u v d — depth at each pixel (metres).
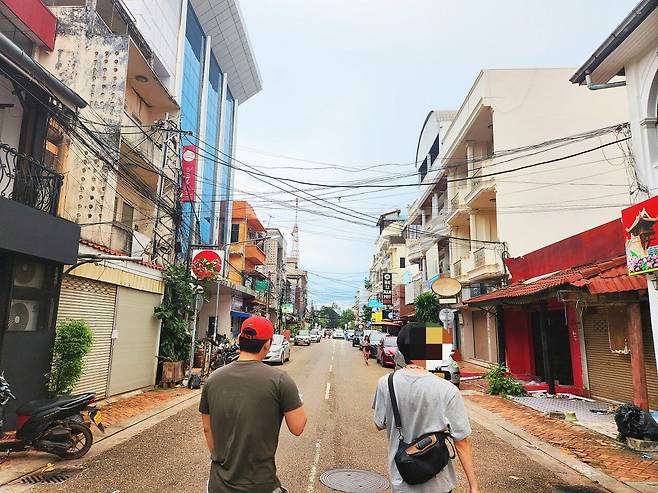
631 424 7.32
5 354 7.27
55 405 6.23
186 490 5.11
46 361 8.16
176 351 14.27
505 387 12.97
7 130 8.43
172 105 16.66
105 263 10.50
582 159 19.42
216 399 2.61
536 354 16.66
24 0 11.56
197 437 7.57
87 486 5.20
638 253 8.34
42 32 12.37
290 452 6.74
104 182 12.09
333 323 140.88
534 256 16.06
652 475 5.99
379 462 6.34
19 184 7.82
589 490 5.44
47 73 8.23
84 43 13.00
